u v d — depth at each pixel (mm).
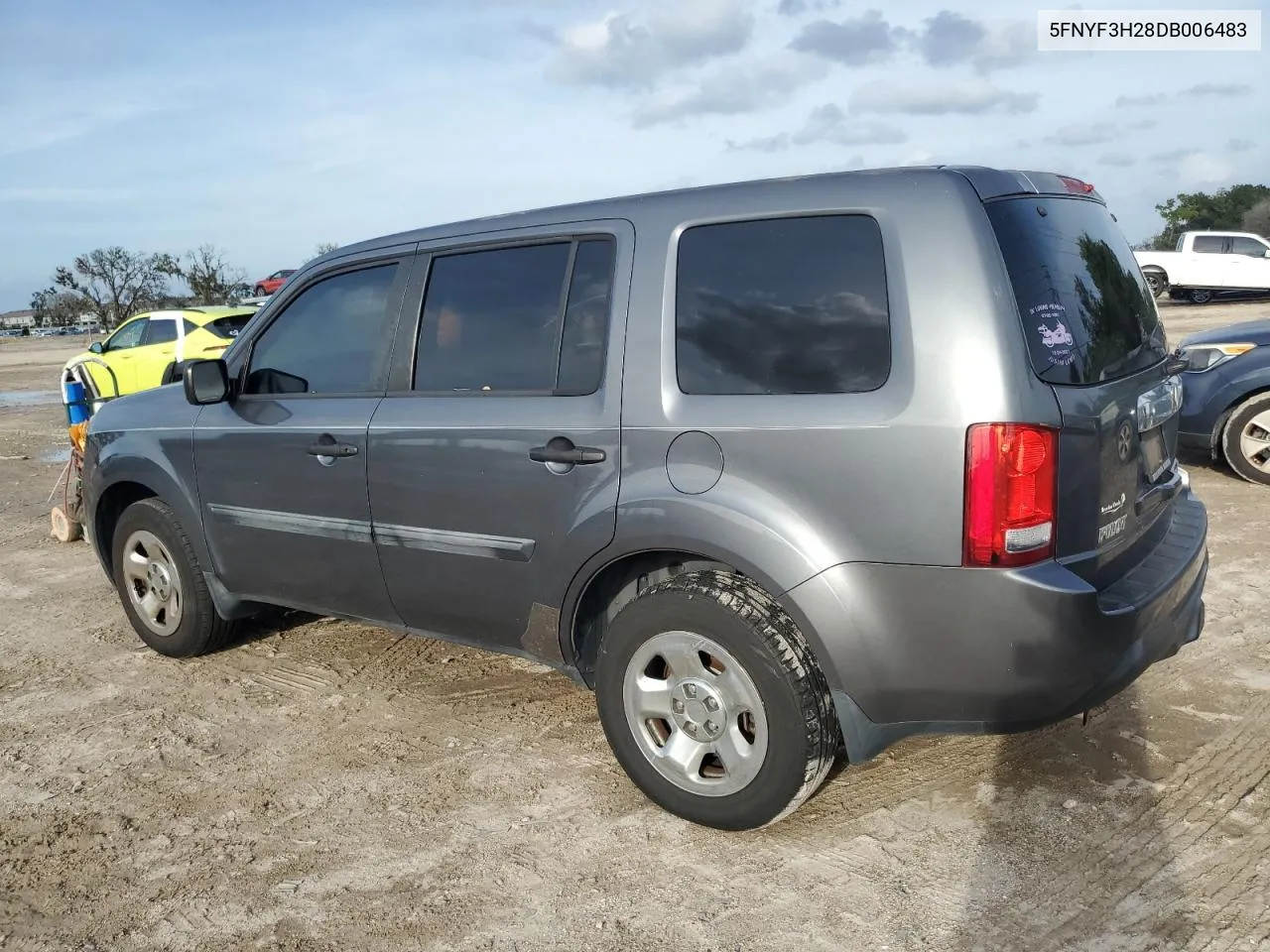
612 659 3262
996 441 2596
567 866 3059
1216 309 26469
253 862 3174
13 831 3420
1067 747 3592
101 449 4988
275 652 4977
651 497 3078
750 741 3055
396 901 2934
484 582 3598
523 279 3549
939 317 2688
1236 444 7383
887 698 2830
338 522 3998
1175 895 2748
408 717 4164
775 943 2660
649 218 3258
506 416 3439
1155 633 2988
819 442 2805
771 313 2973
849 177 2953
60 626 5594
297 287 4266
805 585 2822
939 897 2805
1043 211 2986
